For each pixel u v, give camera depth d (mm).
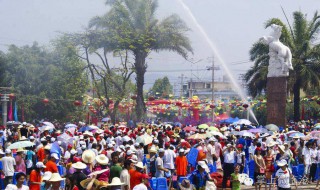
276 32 45906
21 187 18906
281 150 29969
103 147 29938
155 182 25672
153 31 60000
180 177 26000
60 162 27594
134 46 59438
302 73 59062
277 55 45625
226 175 29578
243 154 30656
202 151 28938
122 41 58875
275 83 45625
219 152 31375
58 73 71875
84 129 37188
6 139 36438
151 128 38188
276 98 45594
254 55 61500
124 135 33344
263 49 60406
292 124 51406
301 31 61656
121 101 67250
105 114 68188
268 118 46031
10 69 74750
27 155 27125
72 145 30453
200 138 32562
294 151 33781
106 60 63875
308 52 60750
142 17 60188
